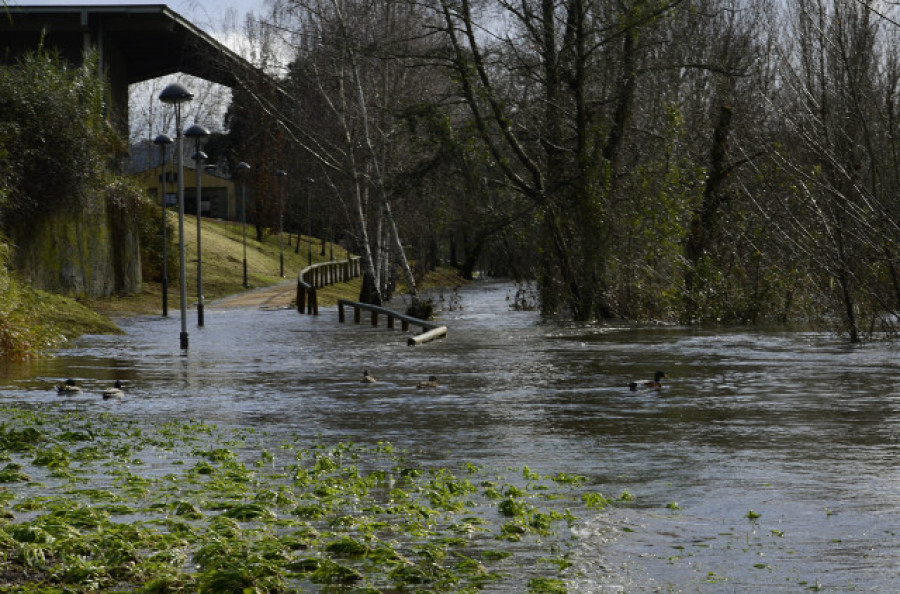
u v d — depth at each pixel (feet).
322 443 40.88
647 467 35.06
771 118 111.55
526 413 48.73
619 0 114.21
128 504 29.55
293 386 60.54
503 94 120.37
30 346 77.41
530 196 120.47
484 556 24.29
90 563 22.61
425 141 121.80
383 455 38.11
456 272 289.33
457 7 115.65
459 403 52.49
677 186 112.68
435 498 29.99
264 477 33.88
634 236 117.08
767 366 68.69
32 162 126.41
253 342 95.35
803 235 86.69
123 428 44.65
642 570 23.04
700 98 134.51
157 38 172.76
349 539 24.80
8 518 26.91
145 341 95.61
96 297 144.87
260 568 22.47
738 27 135.44
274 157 287.28
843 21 74.54
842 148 75.87
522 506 28.66
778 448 38.45
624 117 120.57
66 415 48.47
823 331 96.94
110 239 152.05
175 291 177.37
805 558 23.86
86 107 137.08
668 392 56.08
